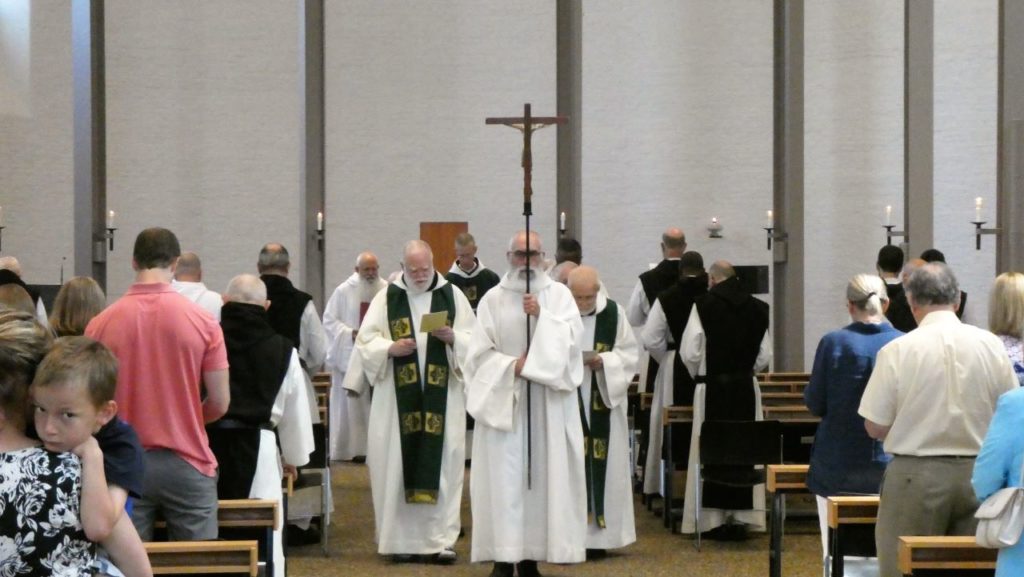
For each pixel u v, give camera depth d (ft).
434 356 26.94
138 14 48.65
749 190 49.03
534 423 24.64
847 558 19.03
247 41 49.42
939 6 45.91
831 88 47.88
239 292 21.26
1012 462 13.35
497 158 50.03
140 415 16.60
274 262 29.73
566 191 47.78
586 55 49.83
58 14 47.57
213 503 17.07
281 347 21.02
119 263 48.47
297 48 49.39
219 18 49.34
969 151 45.39
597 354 26.11
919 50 41.78
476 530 24.47
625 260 49.78
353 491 35.40
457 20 50.19
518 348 24.48
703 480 28.12
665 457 30.37
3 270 29.01
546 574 25.35
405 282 27.50
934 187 46.01
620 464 26.61
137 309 16.74
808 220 48.26
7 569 9.93
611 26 49.75
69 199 47.60
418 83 50.14
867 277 19.62
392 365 27.04
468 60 50.14
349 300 38.01
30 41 47.42
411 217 50.14
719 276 29.71
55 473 10.07
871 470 19.03
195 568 14.15
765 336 29.48
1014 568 13.24
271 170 49.60
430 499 26.43
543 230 49.80
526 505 24.62
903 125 46.65
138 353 16.63
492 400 24.08
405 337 27.09
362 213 50.03
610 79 49.83
